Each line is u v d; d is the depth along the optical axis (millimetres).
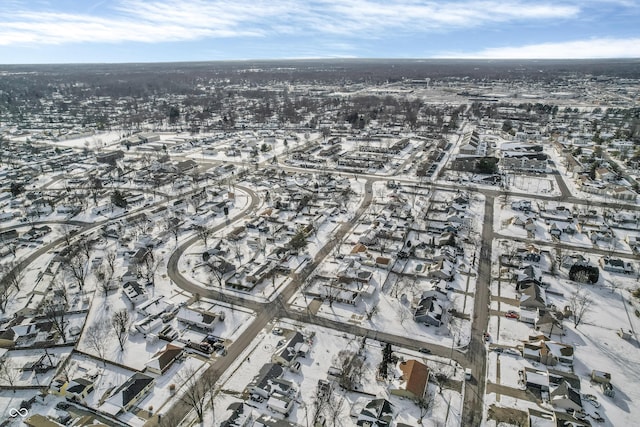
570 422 75062
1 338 99250
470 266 131875
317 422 76812
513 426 76312
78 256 137875
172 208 182750
